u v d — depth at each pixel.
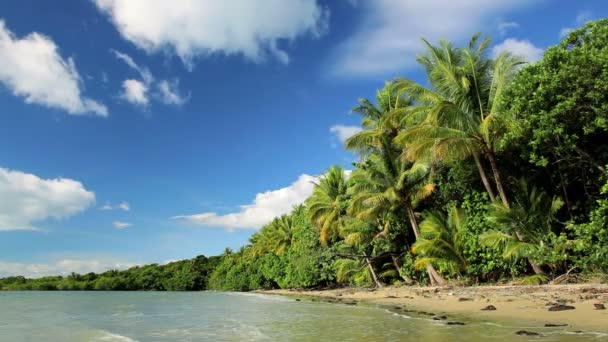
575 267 19.81
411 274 33.25
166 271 118.25
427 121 22.70
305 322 15.94
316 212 43.91
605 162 18.75
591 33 16.42
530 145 18.34
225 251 114.75
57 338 14.50
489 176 25.34
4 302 45.44
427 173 29.38
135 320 21.48
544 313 12.52
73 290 120.19
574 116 16.19
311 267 47.62
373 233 35.72
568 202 21.52
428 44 24.56
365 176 31.91
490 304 16.19
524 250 20.16
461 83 23.48
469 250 24.45
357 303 24.95
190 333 14.65
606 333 8.98
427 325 12.41
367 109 33.62
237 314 22.55
